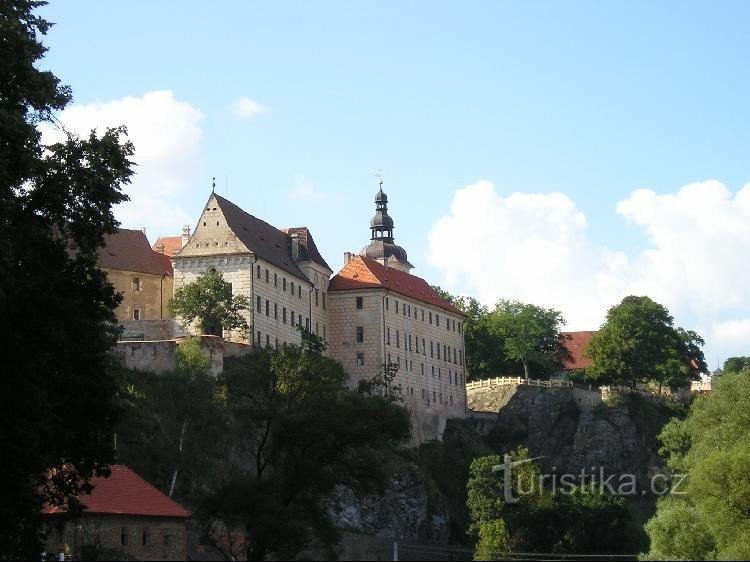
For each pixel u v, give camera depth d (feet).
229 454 418.92
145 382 424.05
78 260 244.83
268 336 526.57
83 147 242.17
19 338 219.61
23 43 233.76
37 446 220.43
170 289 542.98
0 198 223.51
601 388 652.89
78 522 295.89
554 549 469.98
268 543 299.79
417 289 647.15
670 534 321.52
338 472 326.65
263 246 547.08
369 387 398.42
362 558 429.79
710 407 389.19
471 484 507.30
